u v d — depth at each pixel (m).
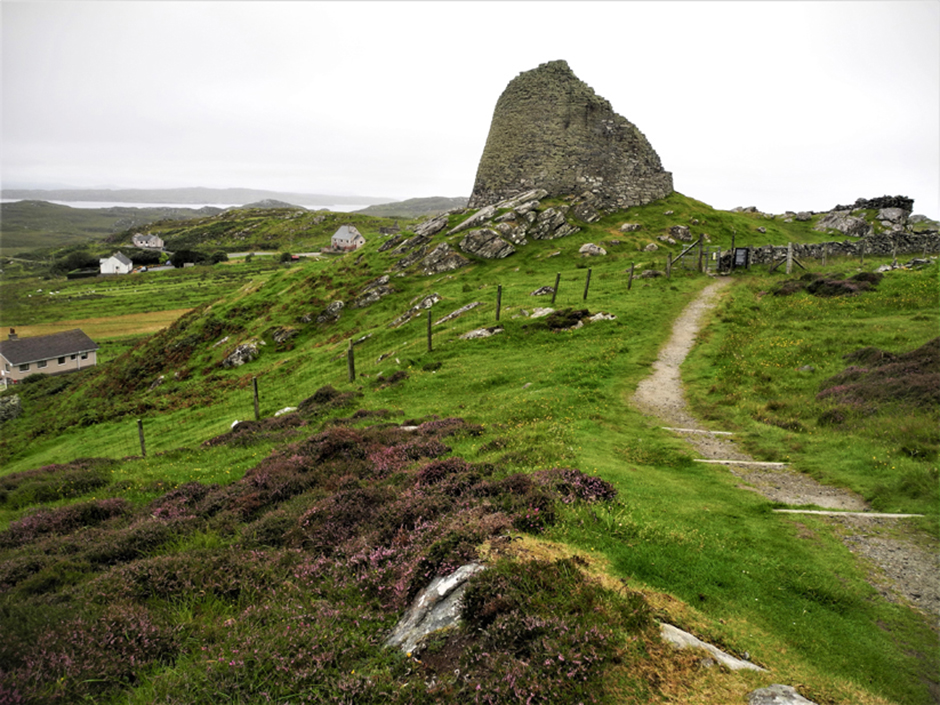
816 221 81.25
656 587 8.84
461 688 6.24
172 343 72.50
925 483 12.73
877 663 7.53
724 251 49.62
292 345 61.91
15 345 92.56
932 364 19.66
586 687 6.15
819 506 12.72
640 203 76.31
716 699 6.12
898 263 47.56
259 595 9.35
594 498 12.07
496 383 28.95
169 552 11.85
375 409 27.77
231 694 6.43
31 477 24.80
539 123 77.75
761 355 27.14
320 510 12.84
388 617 8.17
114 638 7.60
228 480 19.30
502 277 57.66
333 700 6.23
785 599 8.96
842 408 18.52
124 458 28.80
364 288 67.06
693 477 14.86
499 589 7.59
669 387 25.06
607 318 36.50
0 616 7.83
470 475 13.74
